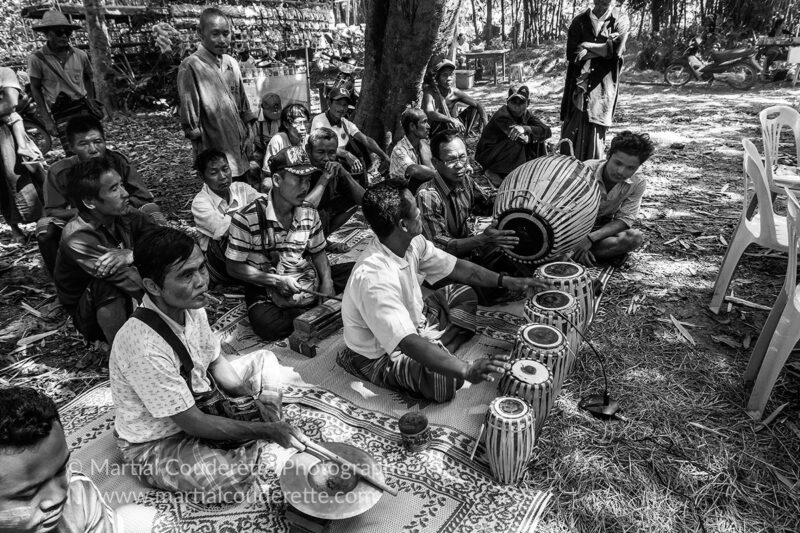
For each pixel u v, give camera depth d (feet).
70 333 12.37
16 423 4.52
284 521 7.37
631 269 13.82
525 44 54.65
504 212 11.59
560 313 9.32
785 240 11.05
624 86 41.19
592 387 9.80
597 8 18.63
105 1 38.06
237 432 7.28
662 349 10.74
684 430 8.76
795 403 9.23
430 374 8.99
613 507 7.54
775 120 14.07
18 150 16.71
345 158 17.37
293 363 10.65
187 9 38.65
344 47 51.60
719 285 11.73
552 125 30.32
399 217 8.41
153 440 7.73
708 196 18.34
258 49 38.63
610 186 13.19
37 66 21.53
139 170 24.81
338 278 12.73
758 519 7.30
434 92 23.00
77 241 9.78
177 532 7.29
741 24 42.52
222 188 13.01
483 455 8.30
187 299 6.91
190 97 15.81
